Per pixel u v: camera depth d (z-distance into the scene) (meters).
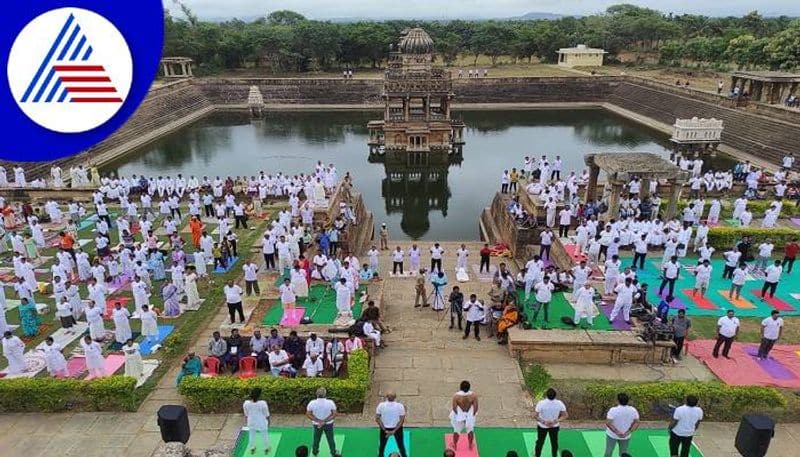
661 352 16.80
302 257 24.16
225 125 75.06
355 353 15.91
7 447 13.40
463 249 24.78
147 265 22.89
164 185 36.53
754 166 46.19
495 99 87.12
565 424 14.14
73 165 48.53
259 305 21.03
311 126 74.06
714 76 91.88
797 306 20.77
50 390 14.50
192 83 87.19
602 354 16.97
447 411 14.62
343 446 13.25
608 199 30.97
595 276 23.05
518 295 21.27
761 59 79.94
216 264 25.02
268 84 88.31
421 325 19.88
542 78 88.00
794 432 13.75
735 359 17.09
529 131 70.00
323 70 107.62
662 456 12.85
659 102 74.00
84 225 31.16
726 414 14.23
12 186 36.81
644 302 19.42
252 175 50.31
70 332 19.16
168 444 9.50
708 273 21.02
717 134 49.94
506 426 13.93
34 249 25.70
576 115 80.19
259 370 16.62
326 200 30.00
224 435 13.83
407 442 13.30
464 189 47.25
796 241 26.16
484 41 114.25
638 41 121.69
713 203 29.88
